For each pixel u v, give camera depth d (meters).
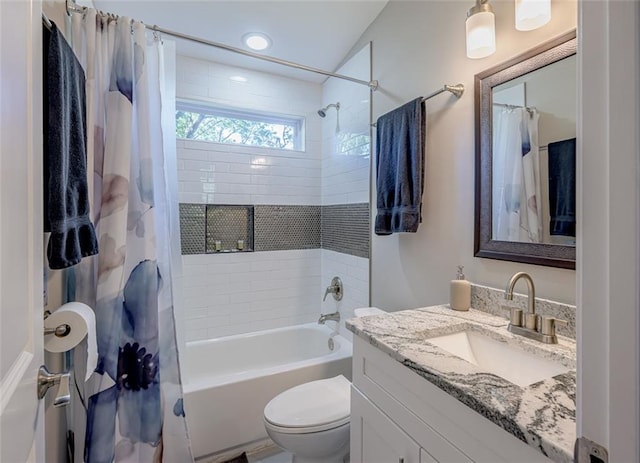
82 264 1.23
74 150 1.00
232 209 2.56
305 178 2.78
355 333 1.13
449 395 0.77
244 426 1.72
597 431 0.38
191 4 1.81
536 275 1.13
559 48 1.06
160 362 1.46
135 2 1.77
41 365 0.69
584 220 0.39
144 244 1.35
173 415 1.47
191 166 2.39
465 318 1.22
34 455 0.63
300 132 2.80
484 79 1.30
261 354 2.49
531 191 1.14
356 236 2.28
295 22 2.00
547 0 1.03
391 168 1.66
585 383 0.39
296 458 1.40
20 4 0.58
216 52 2.31
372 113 2.08
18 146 0.56
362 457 1.10
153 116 1.48
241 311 2.57
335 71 2.54
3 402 0.48
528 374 0.96
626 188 0.35
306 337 2.63
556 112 1.07
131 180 1.35
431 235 1.58
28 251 0.62
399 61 1.81
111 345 1.21
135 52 1.36
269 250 2.66
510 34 1.22
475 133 1.34
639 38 0.34
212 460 1.67
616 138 0.36
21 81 0.58
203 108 2.49
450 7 1.48
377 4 1.90
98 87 1.28
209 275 2.46
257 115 2.67
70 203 0.93
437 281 1.55
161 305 1.48
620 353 0.35
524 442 0.60
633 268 0.34
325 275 2.76
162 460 1.42
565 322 0.99
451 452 0.77
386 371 0.99
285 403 1.42
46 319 0.95
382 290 1.97
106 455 1.17
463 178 1.40
